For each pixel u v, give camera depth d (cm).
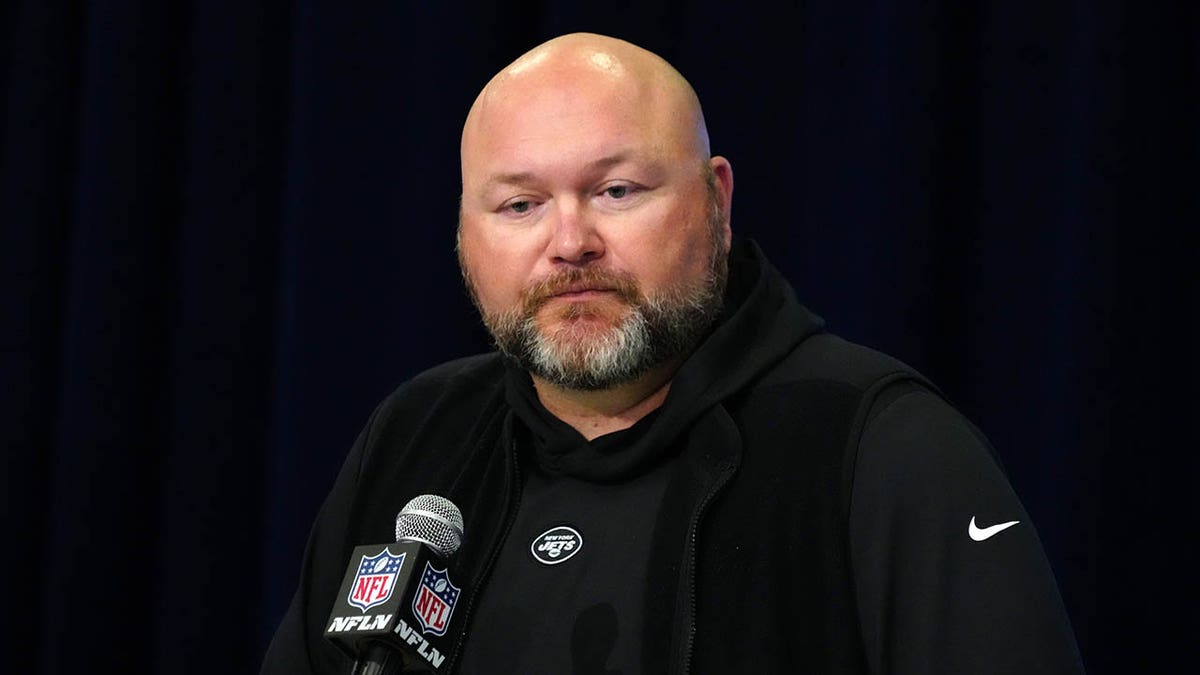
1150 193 802
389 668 456
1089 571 791
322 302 897
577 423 542
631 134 514
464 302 899
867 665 464
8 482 988
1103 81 804
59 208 1012
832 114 834
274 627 883
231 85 962
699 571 489
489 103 538
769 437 506
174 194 990
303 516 888
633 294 508
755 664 471
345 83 908
